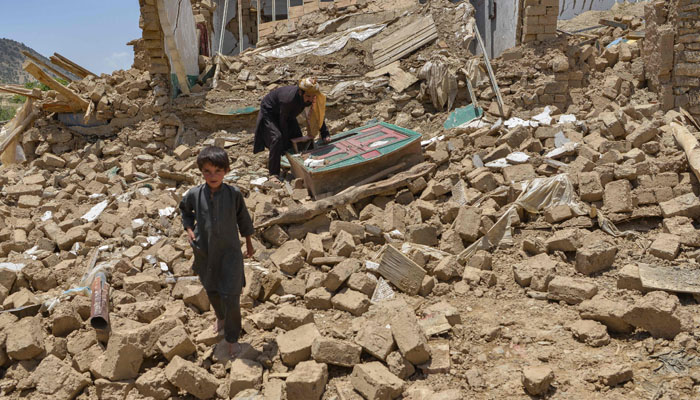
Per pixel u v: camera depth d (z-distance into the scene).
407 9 10.41
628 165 5.92
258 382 3.62
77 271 5.46
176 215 6.62
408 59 9.47
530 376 3.35
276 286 4.96
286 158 7.51
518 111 8.29
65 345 4.19
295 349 3.78
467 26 9.70
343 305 4.58
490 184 6.23
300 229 5.96
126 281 4.97
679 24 7.39
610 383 3.36
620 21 11.35
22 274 5.26
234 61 10.34
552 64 8.38
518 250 5.35
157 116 9.45
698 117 7.42
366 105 9.20
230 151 8.80
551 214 5.60
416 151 6.90
